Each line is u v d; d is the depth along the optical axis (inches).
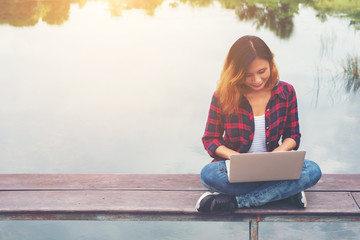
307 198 102.3
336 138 194.9
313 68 310.8
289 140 96.5
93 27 551.2
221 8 694.5
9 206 100.3
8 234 131.6
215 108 96.3
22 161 177.2
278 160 89.7
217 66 337.7
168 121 225.8
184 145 196.2
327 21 506.0
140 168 170.2
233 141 97.1
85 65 356.5
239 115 94.6
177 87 285.9
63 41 461.7
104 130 214.4
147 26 548.7
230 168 89.5
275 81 92.2
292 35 433.4
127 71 333.4
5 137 204.8
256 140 95.8
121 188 109.1
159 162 176.9
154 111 240.8
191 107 248.1
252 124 94.3
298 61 331.3
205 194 97.4
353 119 217.8
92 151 188.2
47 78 318.3
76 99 267.0
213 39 445.4
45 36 487.8
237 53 87.6
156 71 329.4
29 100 265.1
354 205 98.5
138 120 228.5
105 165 174.6
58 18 626.5
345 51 355.9
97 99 265.0
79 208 99.2
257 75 87.7
